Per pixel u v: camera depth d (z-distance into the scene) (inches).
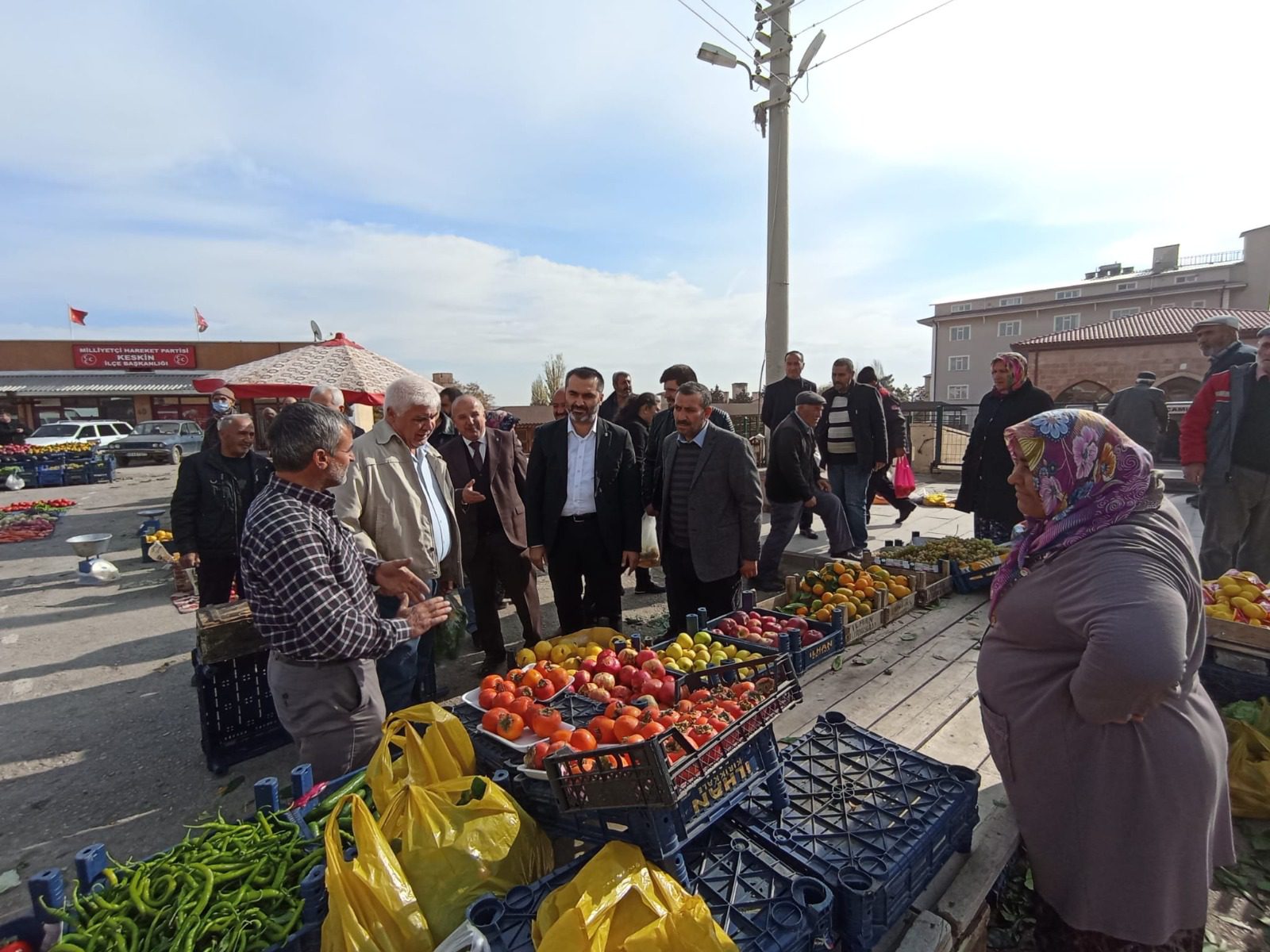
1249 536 187.5
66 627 239.1
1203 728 69.5
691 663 115.6
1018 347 1222.9
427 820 70.1
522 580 179.2
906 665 139.9
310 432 90.7
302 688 93.2
